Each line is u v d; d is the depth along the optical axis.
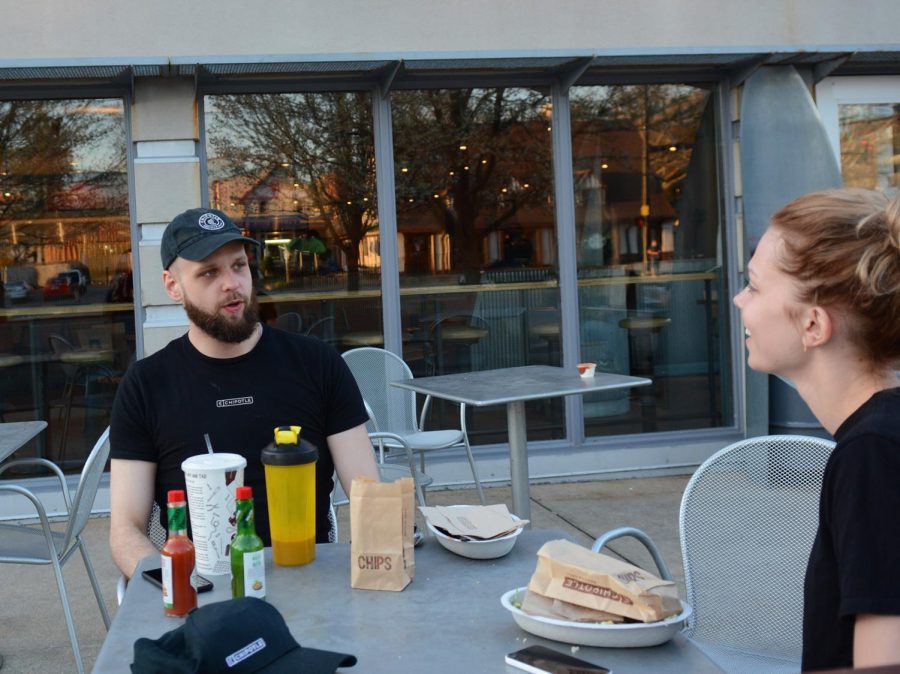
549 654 1.42
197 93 5.57
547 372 4.62
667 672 1.38
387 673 1.39
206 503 1.88
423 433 5.11
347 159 5.77
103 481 5.55
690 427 6.27
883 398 1.32
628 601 1.48
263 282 5.70
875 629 1.20
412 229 5.85
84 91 5.48
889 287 1.32
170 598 1.67
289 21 5.53
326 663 1.37
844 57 5.84
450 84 5.84
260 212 5.67
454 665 1.42
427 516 2.02
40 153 5.48
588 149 6.05
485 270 5.96
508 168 5.96
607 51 5.59
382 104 5.74
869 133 6.24
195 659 1.33
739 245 6.16
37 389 5.55
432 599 1.70
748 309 1.46
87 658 3.61
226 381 2.53
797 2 6.02
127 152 5.54
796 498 2.53
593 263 6.09
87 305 5.56
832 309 1.37
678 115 6.15
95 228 5.55
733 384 6.26
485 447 6.00
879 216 1.36
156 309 5.50
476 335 5.96
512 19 5.76
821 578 1.34
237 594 1.71
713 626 2.52
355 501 1.77
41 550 3.45
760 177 5.93
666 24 5.93
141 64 5.17
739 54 5.69
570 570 1.53
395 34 5.64
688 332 6.24
